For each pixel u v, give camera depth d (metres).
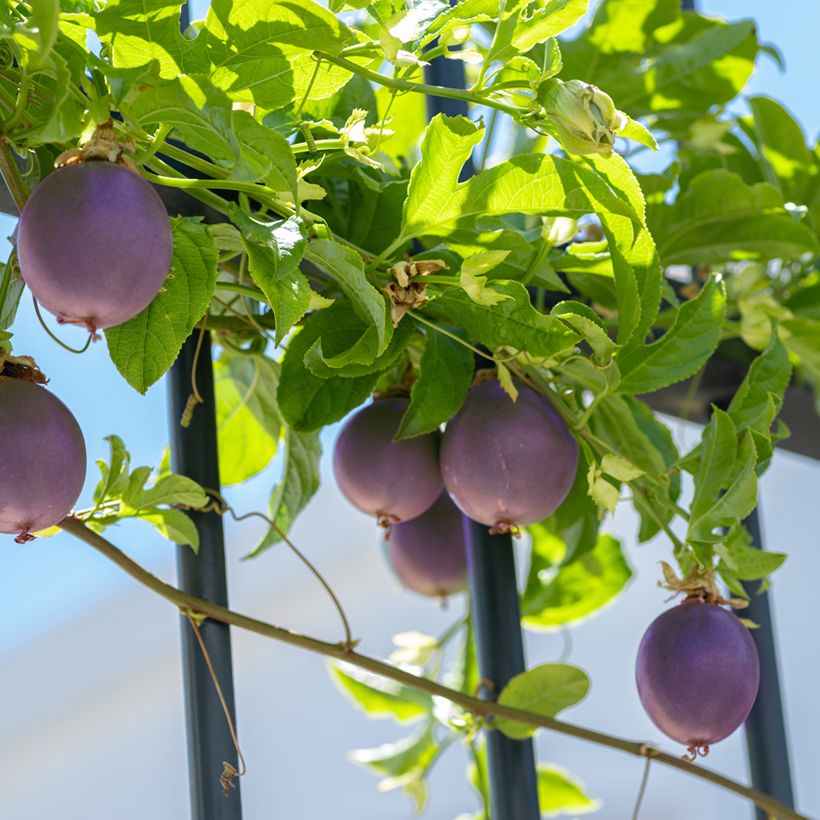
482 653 1.83
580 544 1.99
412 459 1.67
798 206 1.98
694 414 2.29
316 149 1.51
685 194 1.98
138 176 1.22
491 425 1.58
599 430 1.83
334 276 1.50
